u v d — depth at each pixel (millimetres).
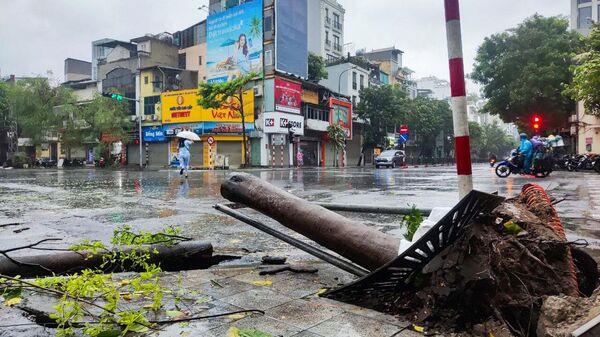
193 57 43344
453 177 18250
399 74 64500
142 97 40219
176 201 9062
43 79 40531
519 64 31422
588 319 1563
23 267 3018
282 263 3619
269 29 35438
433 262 2158
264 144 35250
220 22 37594
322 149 42656
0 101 45344
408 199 8930
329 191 11109
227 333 2037
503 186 11727
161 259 3480
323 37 50750
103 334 1889
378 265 2564
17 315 2297
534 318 1881
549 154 16266
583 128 29312
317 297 2609
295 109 36781
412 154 61750
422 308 2195
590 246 4062
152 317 2254
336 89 47688
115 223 6043
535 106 30938
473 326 2020
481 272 1970
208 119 35594
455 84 3213
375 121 45375
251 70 35812
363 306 2439
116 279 2977
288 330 2088
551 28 31406
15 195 10477
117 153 41188
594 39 18422
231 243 4711
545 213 2311
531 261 1992
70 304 2059
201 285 2871
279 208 2904
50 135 43625
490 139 83688
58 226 5758
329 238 2736
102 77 44750
